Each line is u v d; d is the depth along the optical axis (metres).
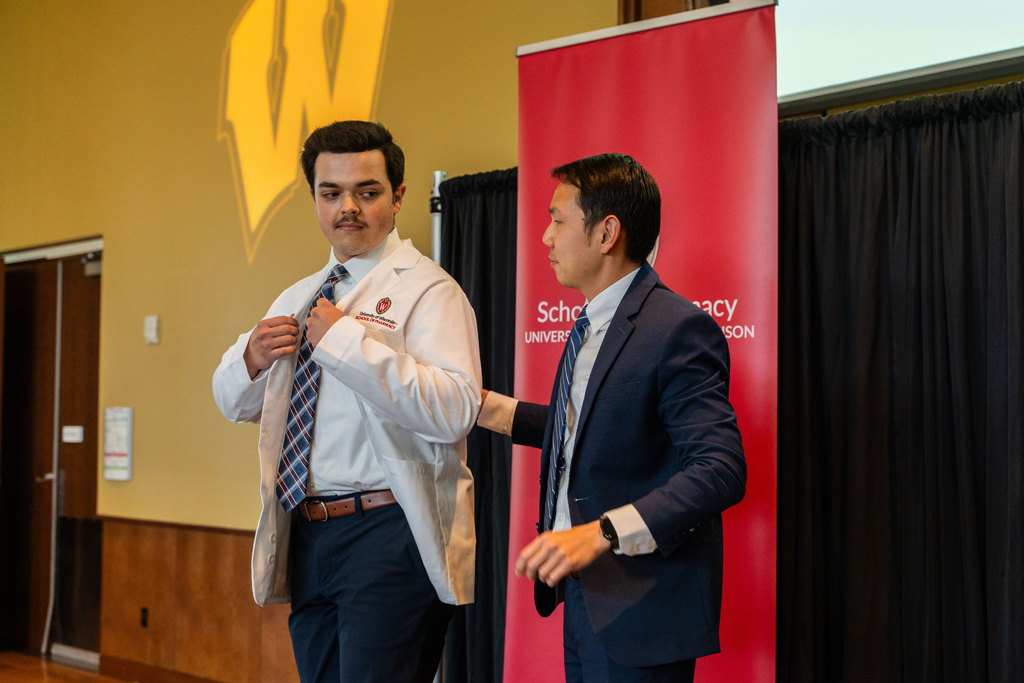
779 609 2.27
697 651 1.18
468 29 3.35
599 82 2.20
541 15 3.14
